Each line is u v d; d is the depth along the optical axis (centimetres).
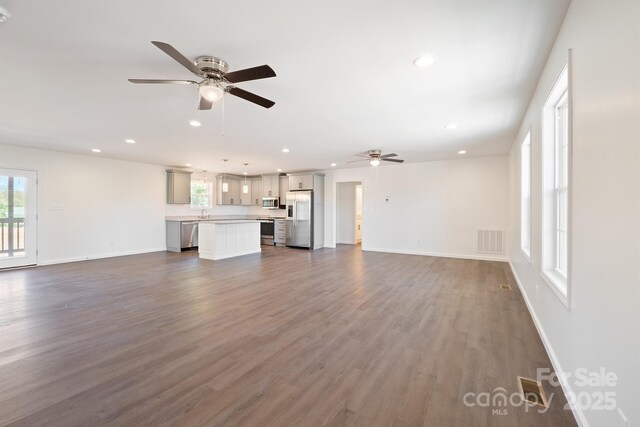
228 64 229
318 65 233
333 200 869
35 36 192
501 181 637
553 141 251
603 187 133
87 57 221
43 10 166
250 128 413
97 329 279
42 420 159
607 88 128
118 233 699
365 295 391
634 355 104
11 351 236
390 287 430
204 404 174
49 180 587
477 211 663
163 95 292
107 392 184
